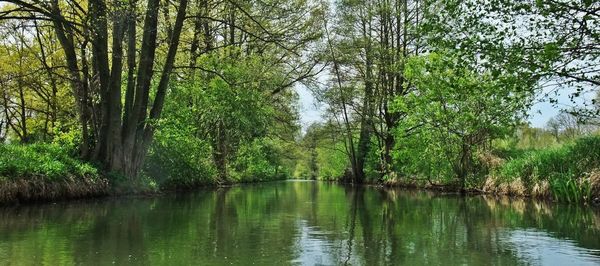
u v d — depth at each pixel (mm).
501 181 18531
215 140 28453
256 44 25750
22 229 7855
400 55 28062
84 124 16438
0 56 21562
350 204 14312
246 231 7977
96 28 13695
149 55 16859
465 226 8828
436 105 20453
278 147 44500
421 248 6566
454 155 21031
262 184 37625
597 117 9977
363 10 29406
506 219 10008
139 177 17078
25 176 12414
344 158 46875
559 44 8328
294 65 28219
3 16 11398
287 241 7023
